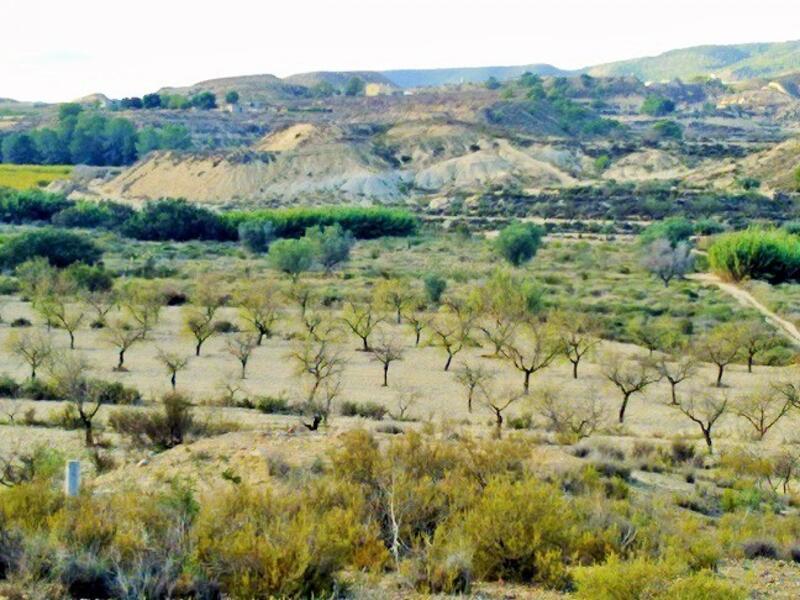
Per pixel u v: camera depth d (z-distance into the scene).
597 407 46.22
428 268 105.44
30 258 95.88
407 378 53.06
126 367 53.91
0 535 13.51
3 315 70.75
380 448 24.64
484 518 15.66
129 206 152.88
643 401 48.69
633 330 67.38
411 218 142.88
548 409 41.16
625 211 159.88
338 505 17.38
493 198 175.00
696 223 141.12
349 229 138.25
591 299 83.56
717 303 82.69
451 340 61.19
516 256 107.75
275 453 23.48
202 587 12.73
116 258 110.25
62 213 145.00
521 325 62.84
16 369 52.06
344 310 71.75
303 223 136.00
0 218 150.50
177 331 66.50
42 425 37.12
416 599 13.32
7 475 25.30
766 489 27.67
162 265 103.44
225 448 24.81
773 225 135.25
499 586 14.43
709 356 57.56
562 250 120.44
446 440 27.25
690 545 17.53
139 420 32.44
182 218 135.25
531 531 15.65
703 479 29.05
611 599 12.77
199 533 14.09
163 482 22.27
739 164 192.50
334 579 13.47
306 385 50.00
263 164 194.25
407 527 16.39
